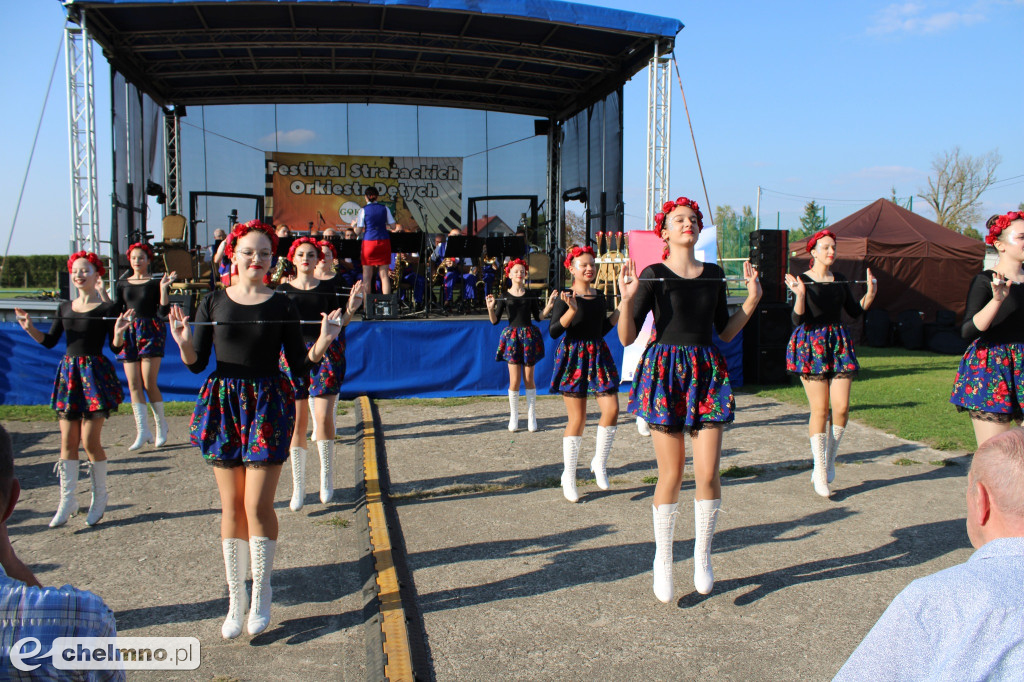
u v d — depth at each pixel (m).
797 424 7.07
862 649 1.24
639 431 6.86
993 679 1.12
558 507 4.61
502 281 13.03
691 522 4.27
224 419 3.01
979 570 1.20
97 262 4.52
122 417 7.85
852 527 4.12
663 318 3.30
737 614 3.10
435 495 4.93
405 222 17.03
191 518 4.51
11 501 1.55
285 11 11.91
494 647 2.86
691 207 3.36
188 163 15.80
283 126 16.25
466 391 9.12
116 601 3.34
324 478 4.73
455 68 15.27
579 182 16.59
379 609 3.10
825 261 4.94
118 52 12.77
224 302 3.08
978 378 4.09
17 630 1.39
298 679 2.67
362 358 8.85
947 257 16.06
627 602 3.24
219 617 3.19
